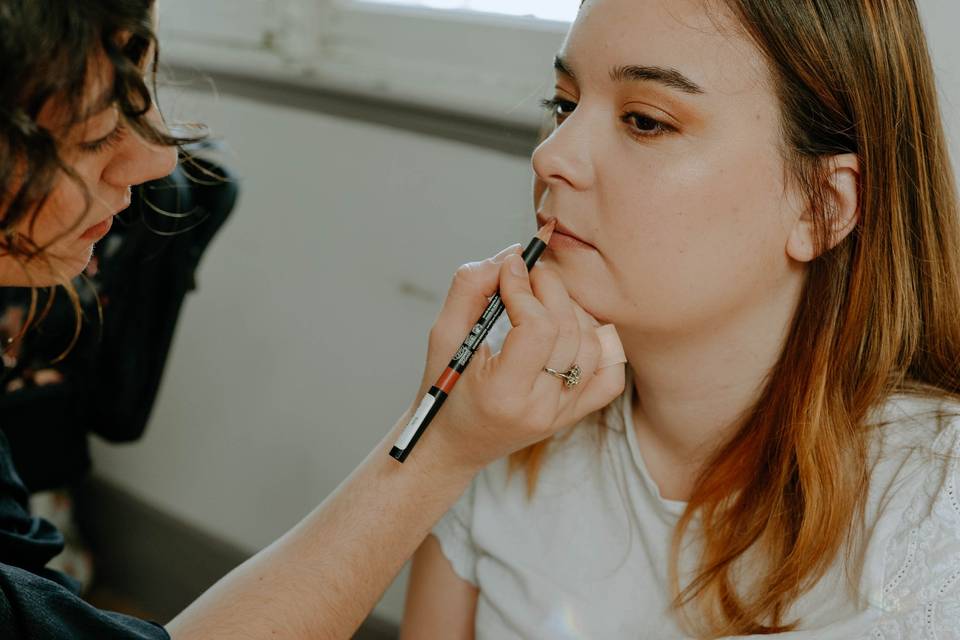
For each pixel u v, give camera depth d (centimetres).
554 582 94
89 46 59
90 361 129
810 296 85
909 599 76
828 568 82
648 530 91
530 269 82
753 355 86
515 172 137
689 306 81
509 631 96
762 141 78
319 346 165
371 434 161
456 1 146
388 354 157
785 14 76
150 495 193
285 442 172
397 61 151
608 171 79
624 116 79
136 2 61
